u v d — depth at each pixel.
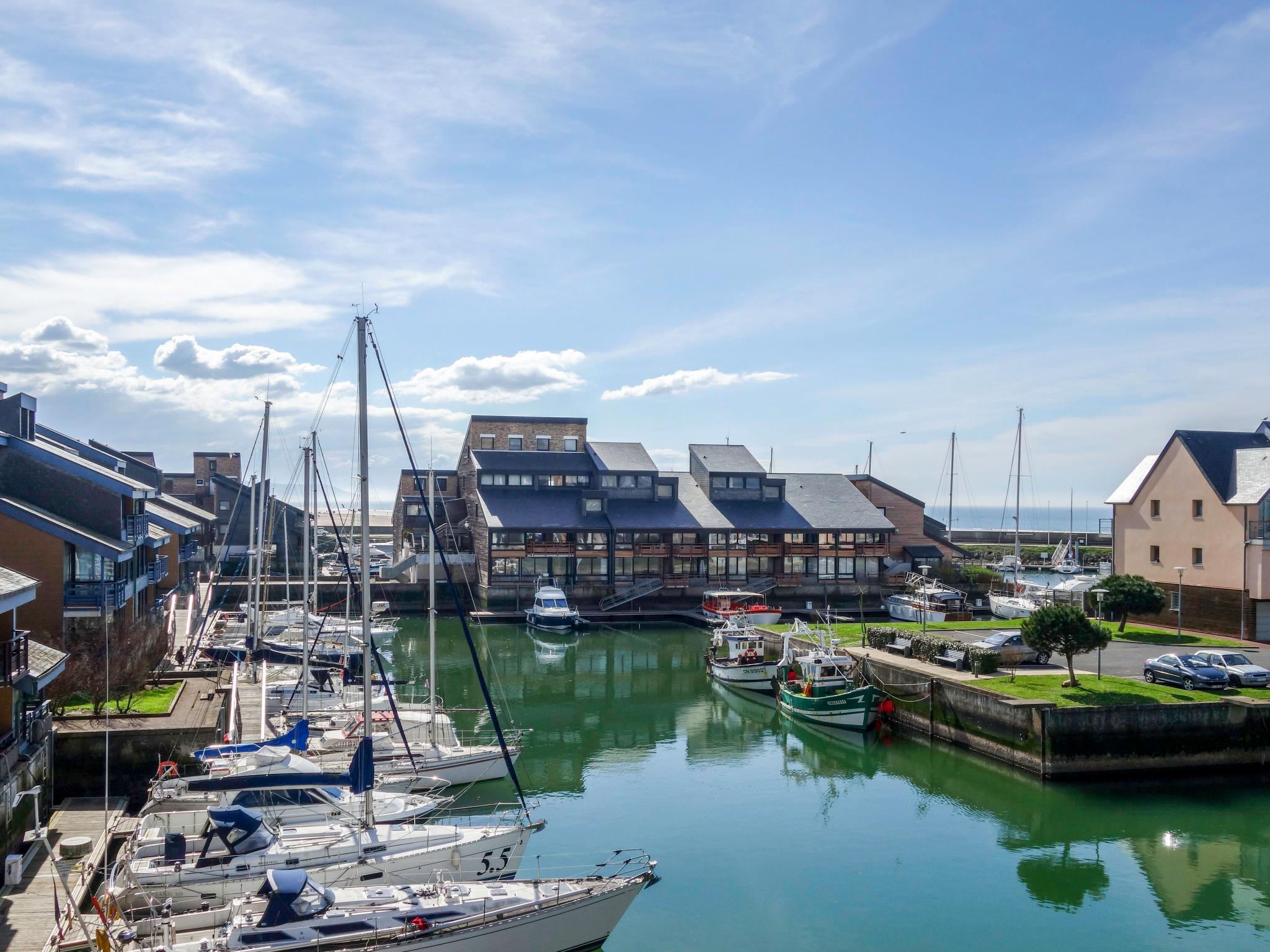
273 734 29.11
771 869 23.09
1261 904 21.22
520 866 22.50
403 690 44.16
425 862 19.73
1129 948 19.09
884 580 75.25
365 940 15.75
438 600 69.81
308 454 39.59
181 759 26.38
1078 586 58.88
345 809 21.94
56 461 36.12
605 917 18.22
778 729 38.56
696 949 18.92
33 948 15.95
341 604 67.94
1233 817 26.88
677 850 24.39
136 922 16.12
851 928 19.88
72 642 32.81
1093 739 29.98
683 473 83.50
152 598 47.47
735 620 56.66
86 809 24.58
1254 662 37.88
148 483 69.81
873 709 37.41
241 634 48.53
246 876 18.19
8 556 32.06
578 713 41.16
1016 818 26.89
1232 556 44.44
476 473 74.50
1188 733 30.53
